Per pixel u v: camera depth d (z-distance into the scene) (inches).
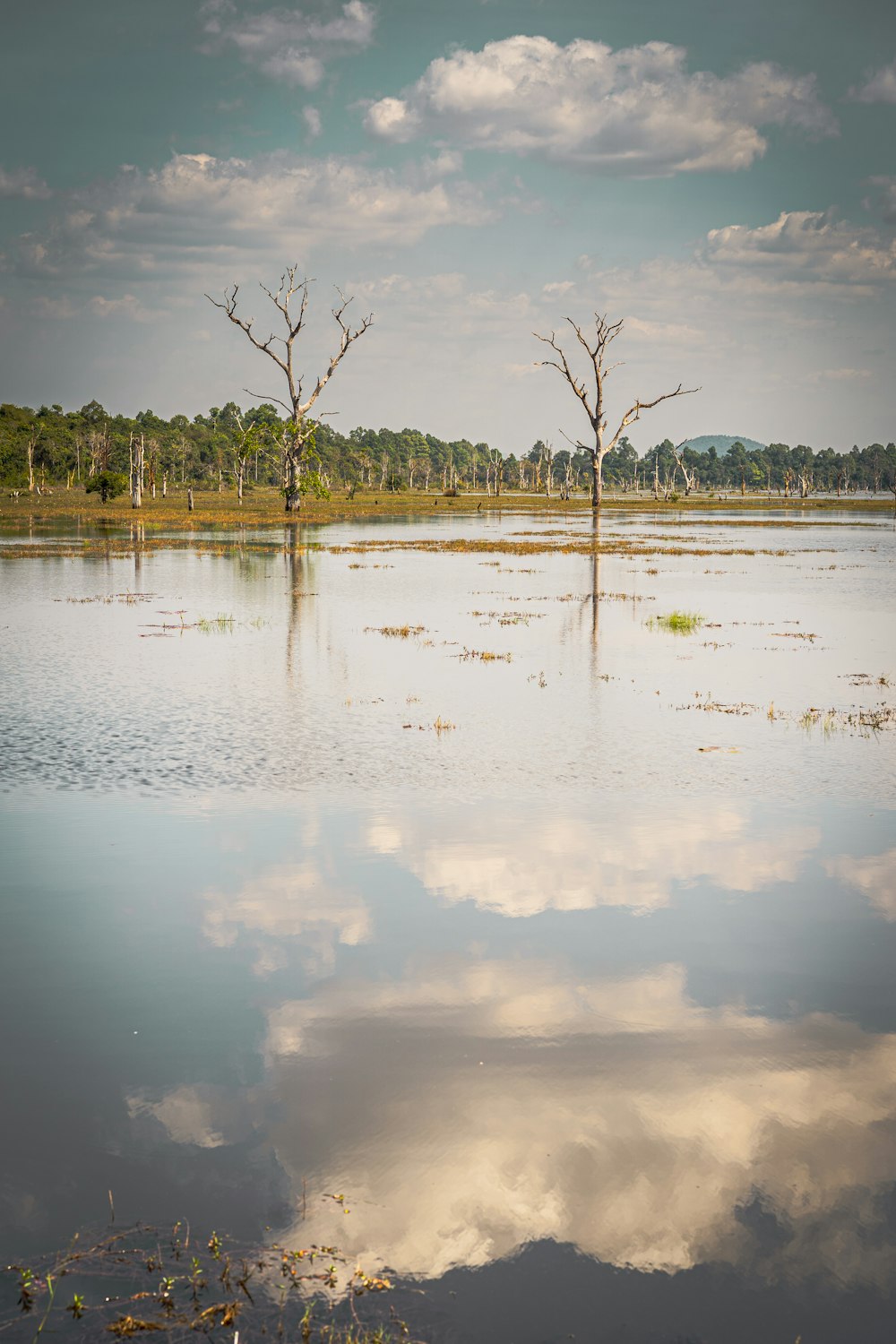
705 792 523.8
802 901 386.3
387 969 330.3
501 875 410.9
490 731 651.5
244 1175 231.0
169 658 915.4
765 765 574.2
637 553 2235.5
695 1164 235.9
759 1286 202.4
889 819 481.4
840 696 767.1
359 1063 275.3
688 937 354.9
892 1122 252.1
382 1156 237.6
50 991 315.0
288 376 3759.8
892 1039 289.4
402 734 642.8
